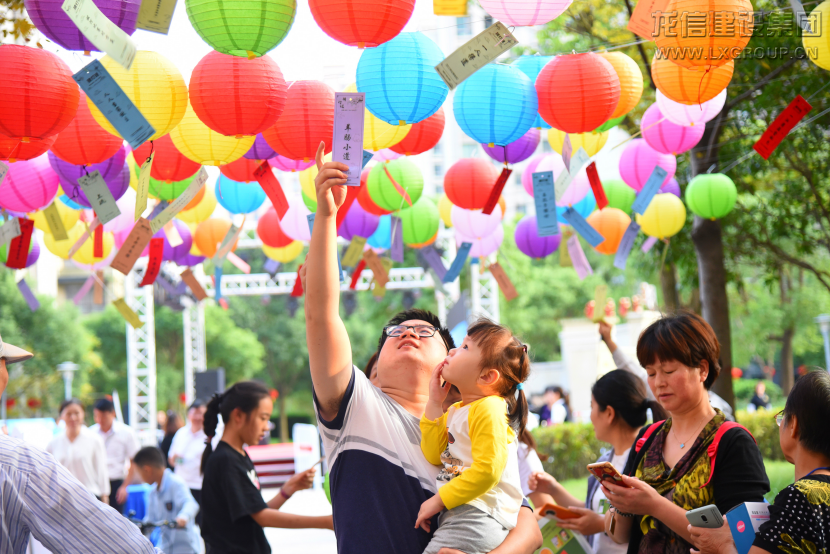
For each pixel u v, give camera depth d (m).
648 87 8.25
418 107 3.57
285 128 3.81
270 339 35.56
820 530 1.93
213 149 3.89
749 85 6.71
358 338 33.22
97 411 8.43
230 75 3.33
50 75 3.13
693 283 9.22
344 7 2.90
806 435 2.09
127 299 13.55
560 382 24.66
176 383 30.36
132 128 2.90
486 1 3.20
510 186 42.69
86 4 2.31
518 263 31.59
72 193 4.66
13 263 4.70
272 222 6.57
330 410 2.18
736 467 2.30
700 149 7.11
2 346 2.23
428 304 29.67
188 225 7.56
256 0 2.88
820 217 8.98
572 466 12.20
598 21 9.12
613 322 4.65
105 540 1.96
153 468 5.34
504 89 3.94
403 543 2.10
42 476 1.95
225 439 3.83
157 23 2.69
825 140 7.81
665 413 3.35
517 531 2.19
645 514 2.30
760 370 33.38
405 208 5.82
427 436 2.24
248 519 3.64
